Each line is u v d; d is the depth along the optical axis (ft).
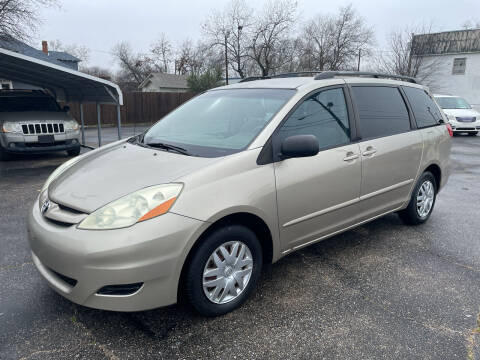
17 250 12.52
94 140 47.09
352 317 9.05
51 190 9.27
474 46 101.19
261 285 10.50
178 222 7.72
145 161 9.39
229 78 136.56
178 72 198.49
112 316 8.94
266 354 7.76
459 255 12.65
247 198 8.69
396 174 13.07
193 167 8.59
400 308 9.47
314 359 7.64
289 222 9.84
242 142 9.59
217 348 7.92
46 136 29.68
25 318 8.80
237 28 129.90
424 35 109.70
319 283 10.64
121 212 7.64
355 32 144.66
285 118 9.98
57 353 7.70
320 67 143.02
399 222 15.83
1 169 27.04
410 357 7.72
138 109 80.94
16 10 59.82
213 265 8.63
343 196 11.18
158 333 8.37
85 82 34.71
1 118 29.30
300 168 9.89
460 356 7.76
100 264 7.34
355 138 11.62
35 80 39.19
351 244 13.46
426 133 14.37
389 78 14.56
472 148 40.57
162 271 7.68
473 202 19.26
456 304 9.67
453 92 105.70
